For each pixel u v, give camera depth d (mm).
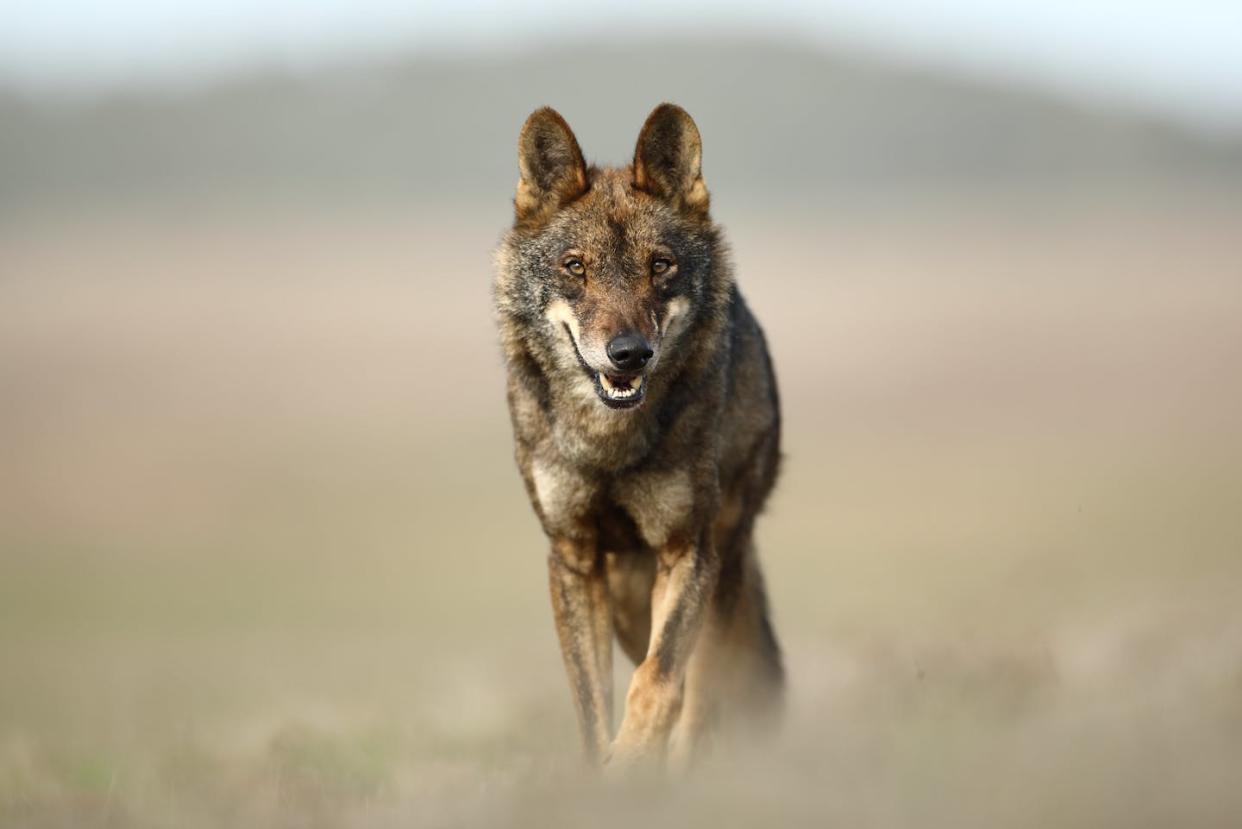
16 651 97688
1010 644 38438
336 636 95875
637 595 32000
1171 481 156250
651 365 28953
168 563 155250
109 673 71500
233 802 26234
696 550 30344
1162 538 111125
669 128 31359
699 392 30281
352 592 127375
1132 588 68375
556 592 30828
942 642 41000
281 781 27609
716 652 33000
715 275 31188
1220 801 18297
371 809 24391
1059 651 40000
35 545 171625
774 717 34500
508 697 43719
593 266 30141
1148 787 19031
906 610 70250
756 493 33875
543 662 60156
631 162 32656
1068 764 20469
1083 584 75250
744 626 34375
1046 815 18578
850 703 33219
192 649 89562
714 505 30672
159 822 24547
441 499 188375
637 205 30859
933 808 19484
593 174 32062
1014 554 104812
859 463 188750
